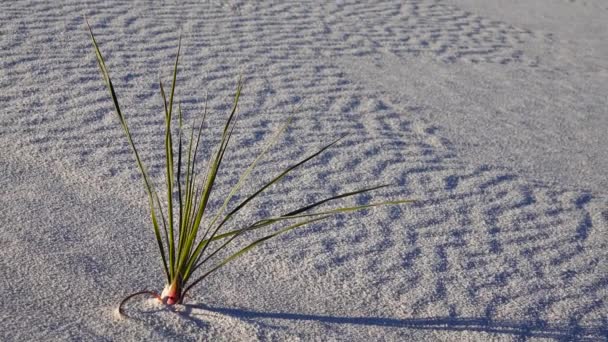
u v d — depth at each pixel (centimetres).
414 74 621
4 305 269
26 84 502
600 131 537
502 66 673
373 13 801
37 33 601
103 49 585
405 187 411
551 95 607
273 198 384
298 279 312
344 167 430
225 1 761
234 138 453
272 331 271
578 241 370
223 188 388
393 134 487
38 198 358
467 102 566
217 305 285
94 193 371
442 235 362
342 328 279
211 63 584
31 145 417
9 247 310
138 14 683
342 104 531
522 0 972
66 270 298
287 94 538
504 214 391
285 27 706
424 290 312
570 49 759
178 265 276
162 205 365
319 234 351
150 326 267
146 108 485
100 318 269
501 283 323
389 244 348
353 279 316
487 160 461
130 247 323
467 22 815
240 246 334
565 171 460
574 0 1001
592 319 302
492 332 286
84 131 442
